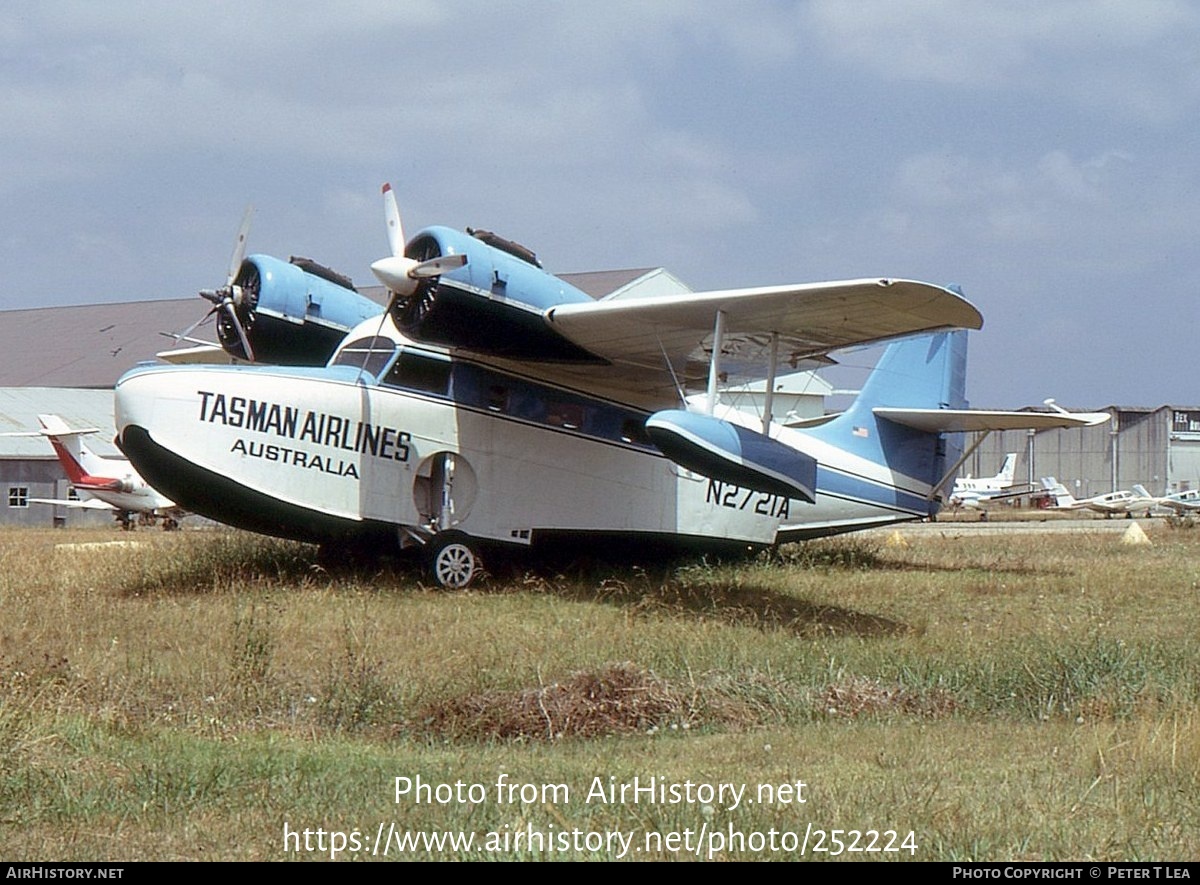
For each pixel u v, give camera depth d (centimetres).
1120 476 8512
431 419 1678
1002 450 9069
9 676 959
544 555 1809
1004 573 1970
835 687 1088
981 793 710
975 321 1444
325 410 1608
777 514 2000
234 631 1201
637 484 1848
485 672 1098
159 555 1827
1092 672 1157
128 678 1025
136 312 6975
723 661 1177
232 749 814
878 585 1784
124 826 643
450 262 1511
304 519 1612
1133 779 741
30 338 6838
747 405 4169
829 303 1426
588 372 1773
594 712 988
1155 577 1912
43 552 2064
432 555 1659
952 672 1155
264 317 1814
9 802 671
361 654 1152
